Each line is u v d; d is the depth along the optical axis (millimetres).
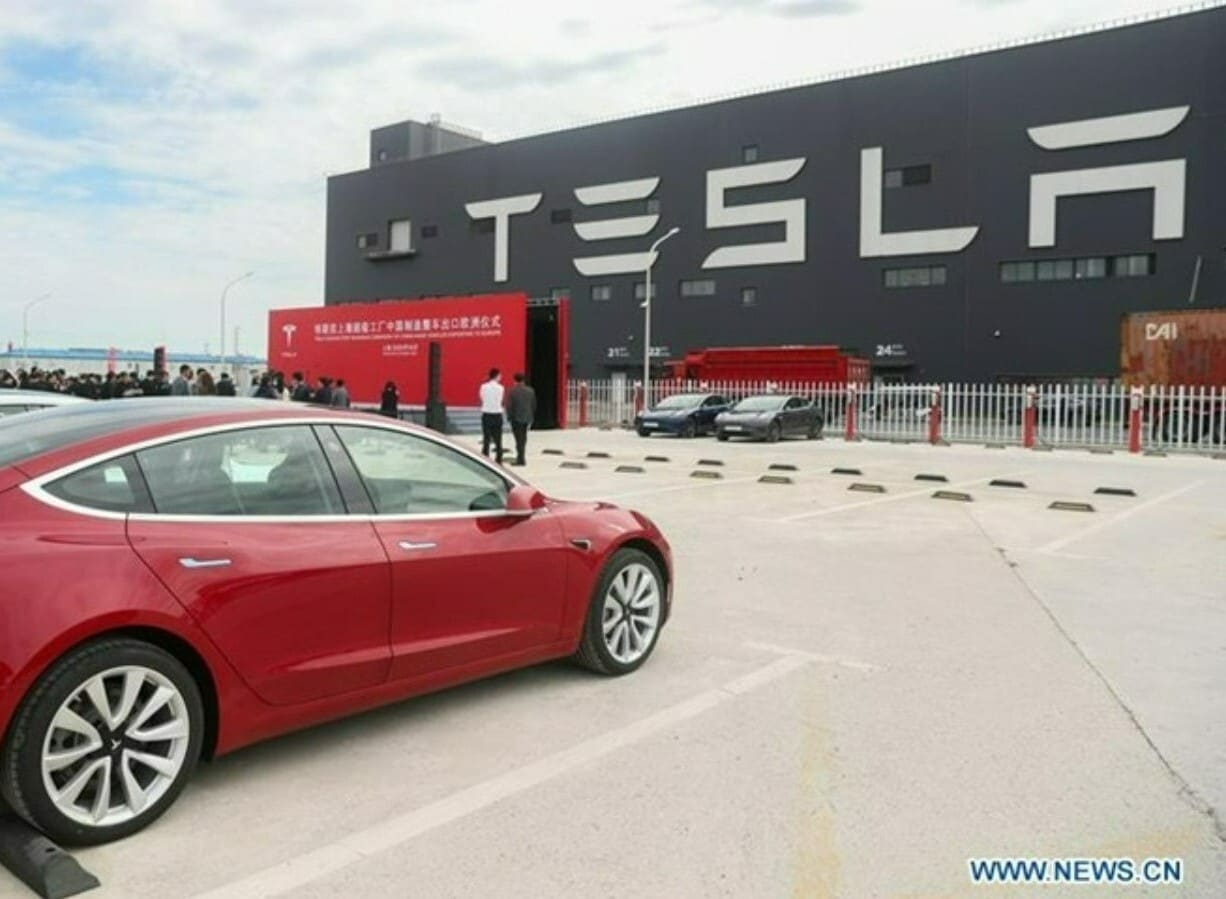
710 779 3887
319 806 3604
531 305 29609
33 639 3021
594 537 5062
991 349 42219
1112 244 39281
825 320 46375
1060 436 25391
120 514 3410
